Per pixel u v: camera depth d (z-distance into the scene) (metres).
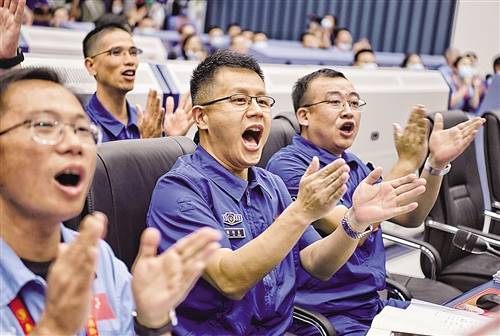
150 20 7.35
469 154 2.84
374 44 9.43
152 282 0.94
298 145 2.18
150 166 1.72
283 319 1.66
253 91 1.65
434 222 2.63
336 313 1.94
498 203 2.94
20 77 1.04
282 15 10.03
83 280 0.82
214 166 1.65
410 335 1.41
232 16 10.28
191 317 1.55
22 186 1.00
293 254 1.77
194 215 1.54
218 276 1.45
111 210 1.61
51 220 1.03
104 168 1.61
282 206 1.78
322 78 2.15
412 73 4.01
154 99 2.39
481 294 1.77
